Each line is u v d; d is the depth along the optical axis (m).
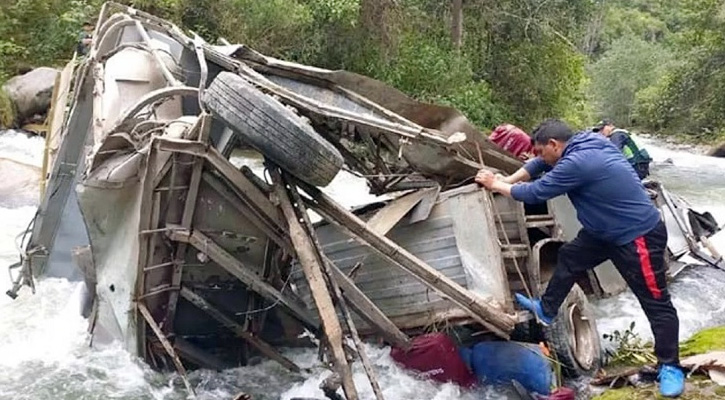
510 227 5.52
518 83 23.89
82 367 5.29
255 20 18.75
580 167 4.48
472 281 5.11
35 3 18.95
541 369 4.97
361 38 20.05
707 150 30.34
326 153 4.50
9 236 8.73
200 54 5.46
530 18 22.67
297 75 5.95
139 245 4.68
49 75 16.09
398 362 5.18
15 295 6.42
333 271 4.84
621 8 77.94
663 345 4.61
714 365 4.83
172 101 6.00
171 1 18.30
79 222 6.93
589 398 4.91
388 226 5.23
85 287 6.12
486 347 5.19
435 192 5.41
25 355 5.50
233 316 5.27
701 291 7.55
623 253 4.57
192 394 4.89
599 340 5.55
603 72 49.28
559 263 4.88
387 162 6.10
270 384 5.25
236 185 4.71
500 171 5.96
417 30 22.20
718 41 34.56
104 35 7.09
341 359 4.24
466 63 21.58
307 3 19.41
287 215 4.59
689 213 8.20
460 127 5.80
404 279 5.36
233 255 5.01
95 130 5.65
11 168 10.83
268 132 4.42
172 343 5.08
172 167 4.64
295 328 5.68
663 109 37.34
